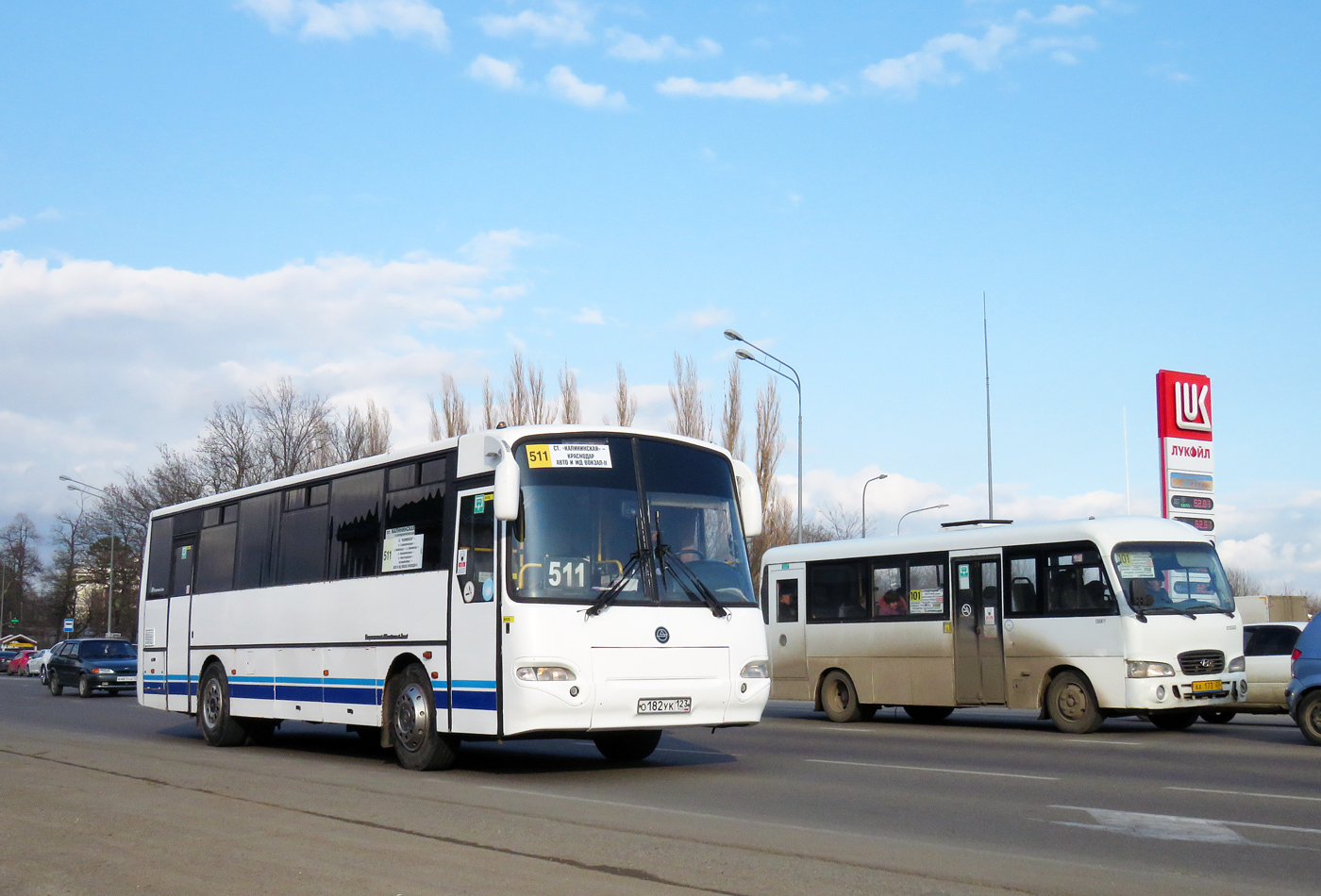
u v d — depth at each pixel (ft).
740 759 47.14
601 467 40.32
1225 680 58.49
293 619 51.29
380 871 24.07
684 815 31.53
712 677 40.11
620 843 27.02
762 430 159.84
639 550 39.96
